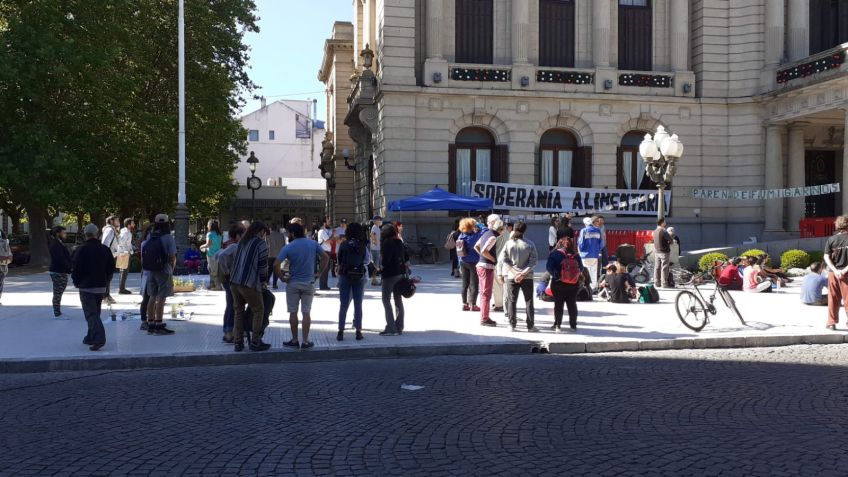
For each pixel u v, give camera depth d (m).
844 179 25.02
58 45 24.00
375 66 33.22
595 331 11.35
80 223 48.56
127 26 28.03
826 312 13.76
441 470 5.06
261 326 9.68
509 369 8.88
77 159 25.41
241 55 34.31
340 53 42.88
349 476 4.96
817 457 5.24
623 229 28.56
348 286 10.52
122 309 14.15
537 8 28.75
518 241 11.34
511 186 27.11
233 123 34.50
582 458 5.28
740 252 23.27
